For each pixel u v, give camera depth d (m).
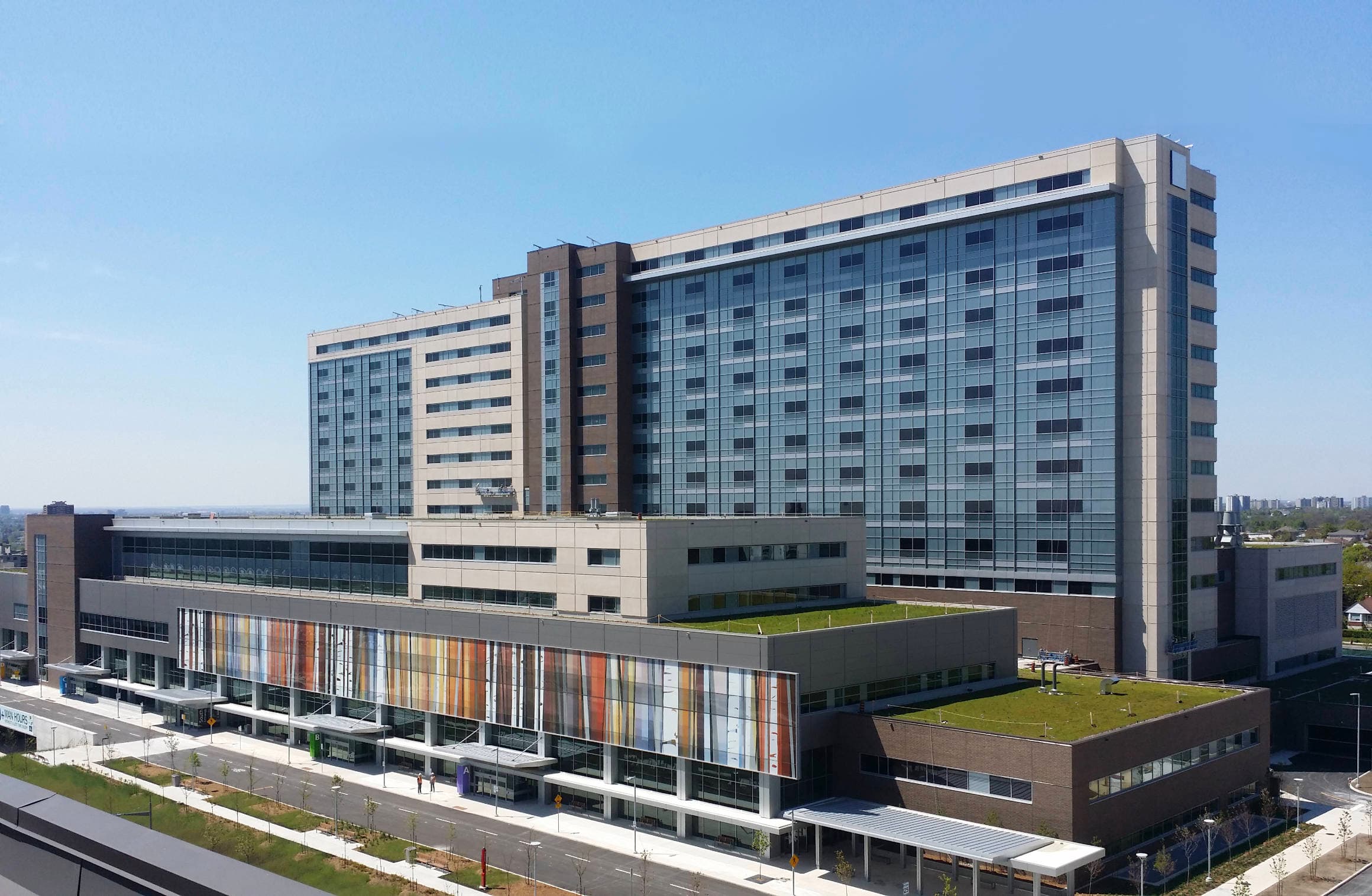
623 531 75.12
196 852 9.11
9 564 169.88
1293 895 55.06
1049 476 104.19
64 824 9.80
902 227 114.62
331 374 186.25
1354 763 85.81
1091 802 57.12
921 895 55.09
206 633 104.06
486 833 67.06
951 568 111.31
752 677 62.72
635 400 143.88
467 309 161.75
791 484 126.19
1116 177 99.81
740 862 61.25
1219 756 70.25
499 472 155.88
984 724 63.44
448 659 80.81
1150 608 97.94
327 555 98.75
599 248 145.00
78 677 119.31
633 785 70.00
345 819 70.06
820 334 123.88
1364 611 180.38
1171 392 100.31
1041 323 105.12
